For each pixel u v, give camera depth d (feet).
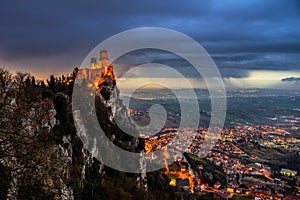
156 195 257.75
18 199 74.02
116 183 218.59
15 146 78.69
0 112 80.84
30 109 88.12
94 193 178.29
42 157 82.28
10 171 75.20
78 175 163.63
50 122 150.30
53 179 84.23
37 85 250.98
